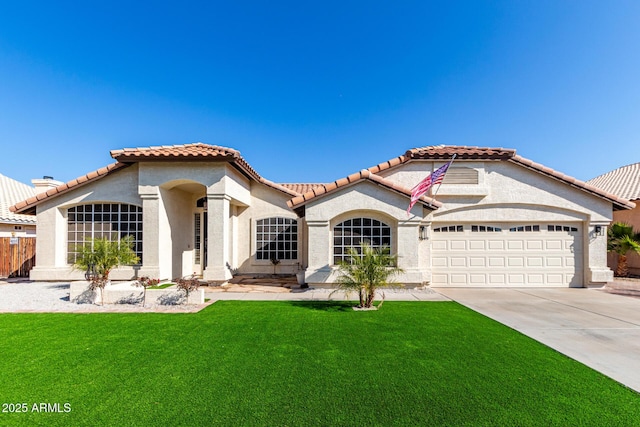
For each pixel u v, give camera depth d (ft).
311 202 46.44
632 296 42.50
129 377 18.28
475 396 16.31
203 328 27.37
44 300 38.52
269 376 18.43
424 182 41.34
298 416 14.60
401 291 45.47
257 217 61.62
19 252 58.80
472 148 51.47
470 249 50.52
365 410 15.07
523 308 35.04
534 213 50.24
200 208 63.16
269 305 36.24
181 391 16.75
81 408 15.19
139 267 50.67
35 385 17.35
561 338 24.88
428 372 18.94
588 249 49.19
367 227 47.06
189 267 60.59
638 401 15.88
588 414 14.82
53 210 52.13
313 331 26.55
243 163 51.78
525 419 14.44
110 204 53.31
